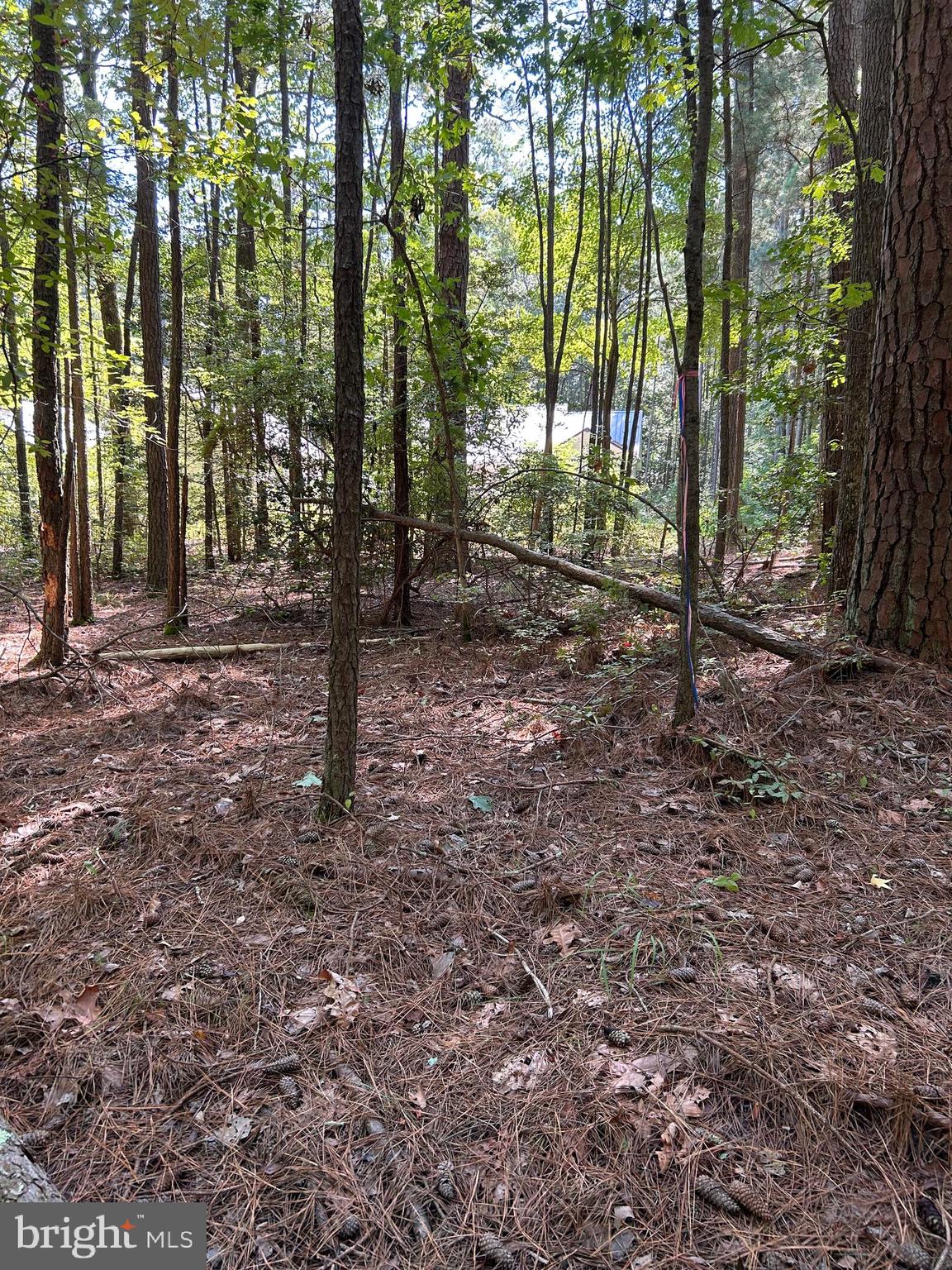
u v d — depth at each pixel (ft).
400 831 9.22
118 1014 6.44
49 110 15.07
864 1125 5.02
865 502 12.59
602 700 13.02
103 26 14.84
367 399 23.09
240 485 24.93
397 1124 5.34
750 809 9.21
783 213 59.52
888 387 11.93
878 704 11.10
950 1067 5.35
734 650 15.34
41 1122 5.48
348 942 7.27
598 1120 5.20
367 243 27.73
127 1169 5.09
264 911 7.81
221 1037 6.18
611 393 33.42
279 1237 4.64
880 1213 4.51
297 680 17.48
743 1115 5.19
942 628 11.66
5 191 13.71
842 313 19.38
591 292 42.78
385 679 16.99
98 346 21.59
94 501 42.93
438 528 20.63
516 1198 4.79
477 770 11.18
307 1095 5.61
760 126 39.06
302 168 14.99
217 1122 5.43
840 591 17.28
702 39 9.03
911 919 7.08
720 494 26.61
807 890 7.64
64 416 20.11
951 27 10.73
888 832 8.57
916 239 11.30
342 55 8.00
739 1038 5.69
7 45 15.97
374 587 26.04
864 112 17.70
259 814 9.80
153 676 18.11
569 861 8.43
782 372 20.66
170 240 21.13
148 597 32.76
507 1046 5.94
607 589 17.90
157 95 21.76
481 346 19.16
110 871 8.61
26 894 8.21
